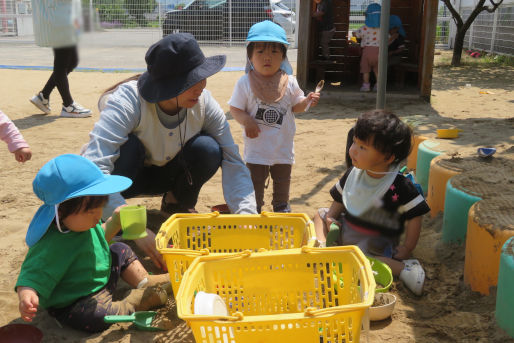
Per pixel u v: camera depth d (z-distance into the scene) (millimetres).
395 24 8055
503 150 3756
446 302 2449
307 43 8094
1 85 9227
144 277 2572
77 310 2279
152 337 2256
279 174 3549
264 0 13883
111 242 2758
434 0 7383
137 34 13359
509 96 8141
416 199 2729
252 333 1802
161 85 2605
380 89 4191
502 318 2137
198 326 1775
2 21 18109
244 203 2867
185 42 2590
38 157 5031
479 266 2438
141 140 2873
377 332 2238
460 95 8281
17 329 2160
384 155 2652
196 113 2918
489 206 2564
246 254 2191
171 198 3432
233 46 14047
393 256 2775
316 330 1801
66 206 2141
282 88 3416
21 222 3506
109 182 2211
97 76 10391
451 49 15734
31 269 2139
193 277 2018
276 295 2236
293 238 2580
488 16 13625
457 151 3648
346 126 6242
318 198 3887
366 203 2785
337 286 2215
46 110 7023
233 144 3105
